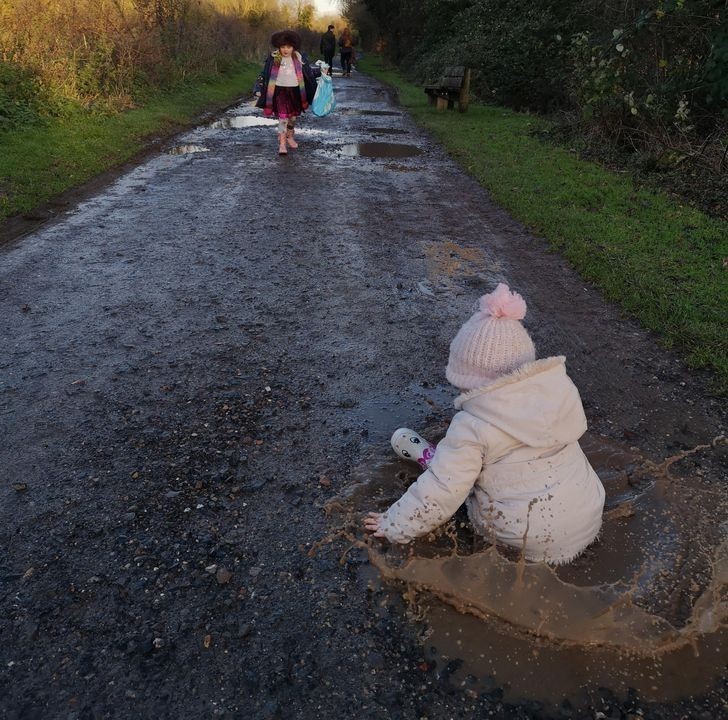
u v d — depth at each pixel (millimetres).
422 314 4633
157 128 11414
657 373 3912
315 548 2514
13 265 5191
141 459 2988
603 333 4414
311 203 7406
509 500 2336
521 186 8258
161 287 4895
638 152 9617
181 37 17375
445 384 3736
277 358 3938
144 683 1998
